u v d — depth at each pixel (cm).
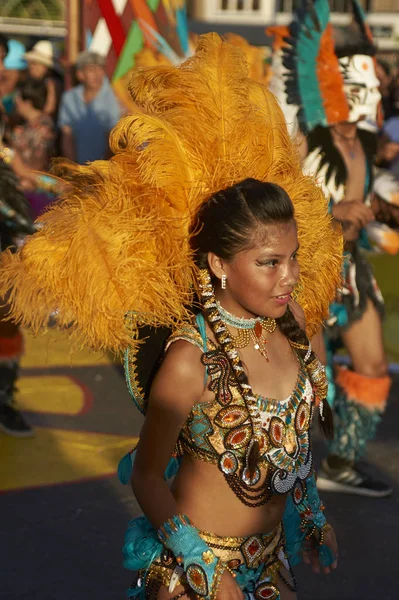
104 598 600
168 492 371
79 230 384
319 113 746
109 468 811
